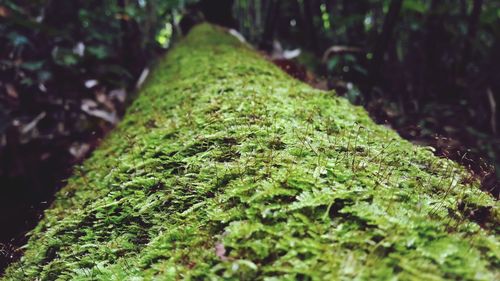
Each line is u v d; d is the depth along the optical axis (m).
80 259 1.48
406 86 4.91
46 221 2.06
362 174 1.33
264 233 1.09
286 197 1.22
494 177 1.80
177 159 1.76
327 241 1.03
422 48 5.02
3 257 1.90
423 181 1.40
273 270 0.98
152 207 1.54
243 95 2.22
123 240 1.46
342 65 4.77
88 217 1.71
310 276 0.94
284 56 4.81
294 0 6.09
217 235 1.17
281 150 1.53
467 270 0.89
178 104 2.53
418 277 0.87
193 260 1.13
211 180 1.47
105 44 5.46
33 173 3.60
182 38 5.51
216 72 2.83
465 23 4.89
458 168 1.63
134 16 4.86
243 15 6.33
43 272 1.53
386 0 5.38
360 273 0.90
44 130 3.94
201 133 1.85
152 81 3.84
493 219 1.23
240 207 1.24
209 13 5.81
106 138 3.19
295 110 1.97
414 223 1.03
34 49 4.53
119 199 1.73
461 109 4.54
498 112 4.68
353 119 2.06
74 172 2.64
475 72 5.08
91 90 4.47
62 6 5.18
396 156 1.59
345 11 5.92
